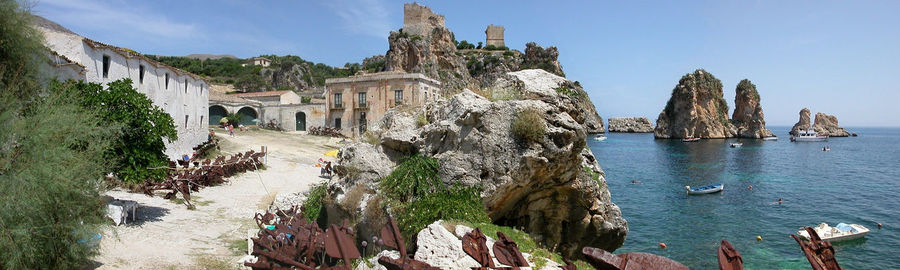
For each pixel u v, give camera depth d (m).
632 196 42.97
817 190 47.09
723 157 85.69
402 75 62.16
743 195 43.81
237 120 69.12
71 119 10.58
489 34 136.88
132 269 11.35
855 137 190.12
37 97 10.96
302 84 138.75
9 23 10.25
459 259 8.62
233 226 17.17
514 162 11.20
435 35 114.06
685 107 149.00
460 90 14.31
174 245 13.87
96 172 10.92
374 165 12.52
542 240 13.58
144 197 20.81
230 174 29.52
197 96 42.06
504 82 14.30
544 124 11.27
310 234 9.23
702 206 38.34
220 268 12.07
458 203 10.97
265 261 8.36
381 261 6.60
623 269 5.50
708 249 26.23
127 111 15.57
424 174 11.57
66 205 9.77
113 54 25.55
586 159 14.88
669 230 30.42
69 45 21.67
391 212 11.12
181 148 37.09
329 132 65.00
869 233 29.69
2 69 10.05
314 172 36.28
